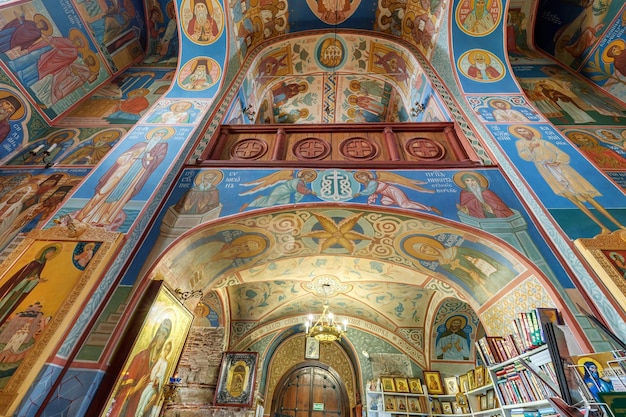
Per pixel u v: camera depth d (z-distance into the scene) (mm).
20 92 5004
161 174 4258
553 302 3023
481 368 5574
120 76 7141
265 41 7895
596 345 2645
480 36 6379
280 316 9031
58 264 3090
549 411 3123
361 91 8953
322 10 7906
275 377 9656
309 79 8719
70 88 5906
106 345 2729
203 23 6508
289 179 4312
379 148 5043
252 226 3969
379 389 7633
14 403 2264
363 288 7543
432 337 8117
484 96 5680
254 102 7676
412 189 4102
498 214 3748
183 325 4016
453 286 4684
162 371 3633
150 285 3240
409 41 7785
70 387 2480
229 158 4957
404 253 4465
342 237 4320
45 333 2611
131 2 7340
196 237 3727
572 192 3832
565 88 6336
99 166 4402
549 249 3344
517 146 4566
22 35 5051
